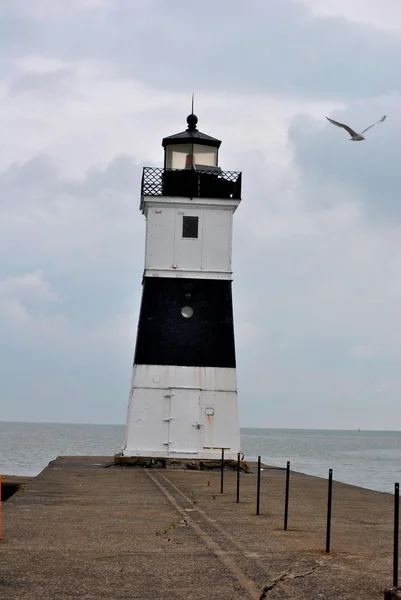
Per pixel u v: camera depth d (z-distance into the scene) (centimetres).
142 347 3409
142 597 962
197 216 3481
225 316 3447
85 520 1602
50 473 2886
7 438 14600
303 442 18838
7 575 1063
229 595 976
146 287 3450
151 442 3362
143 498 2053
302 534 1472
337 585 1034
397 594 899
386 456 10488
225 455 3356
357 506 2002
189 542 1350
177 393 3388
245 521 1639
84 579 1050
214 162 3600
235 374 3416
